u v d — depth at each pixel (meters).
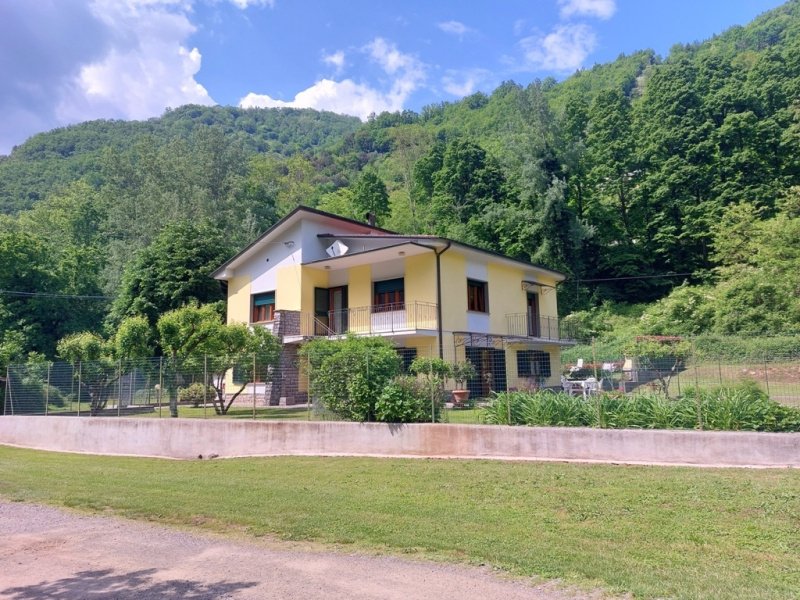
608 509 7.30
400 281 23.55
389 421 12.23
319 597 4.75
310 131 187.25
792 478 8.22
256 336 19.72
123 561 5.94
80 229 62.06
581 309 44.16
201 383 16.11
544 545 5.98
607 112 51.47
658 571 5.18
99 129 124.94
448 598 4.66
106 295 45.62
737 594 4.59
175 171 52.88
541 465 9.97
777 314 27.11
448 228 50.25
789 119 42.03
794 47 46.41
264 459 12.54
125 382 16.94
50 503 9.06
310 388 13.68
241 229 49.59
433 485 9.00
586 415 11.23
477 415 12.84
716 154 43.22
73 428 16.16
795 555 5.59
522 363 26.17
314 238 26.00
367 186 64.75
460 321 22.89
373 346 13.66
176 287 32.25
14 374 18.58
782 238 30.48
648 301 45.12
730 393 11.10
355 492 8.80
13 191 86.56
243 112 198.00
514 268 26.77
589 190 48.91
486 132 86.06
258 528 7.02
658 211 46.22
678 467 9.36
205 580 5.26
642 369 18.66
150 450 14.68
